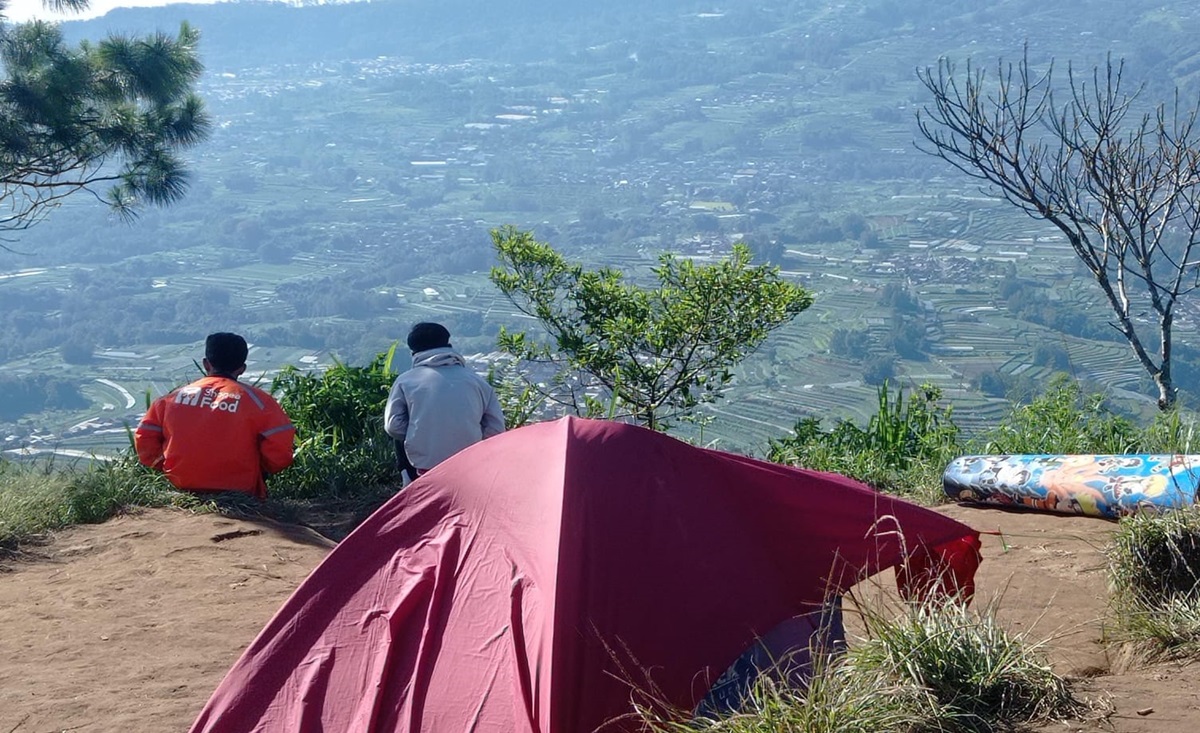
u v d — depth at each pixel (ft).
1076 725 9.50
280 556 18.67
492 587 10.61
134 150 42.16
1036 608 14.44
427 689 10.18
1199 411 24.49
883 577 14.58
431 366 19.83
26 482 21.71
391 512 11.53
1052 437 25.23
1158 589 13.24
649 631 10.15
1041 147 32.30
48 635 14.76
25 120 39.58
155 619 15.40
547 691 9.66
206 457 21.58
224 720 10.38
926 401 28.50
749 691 9.87
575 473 10.91
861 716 9.26
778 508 11.53
